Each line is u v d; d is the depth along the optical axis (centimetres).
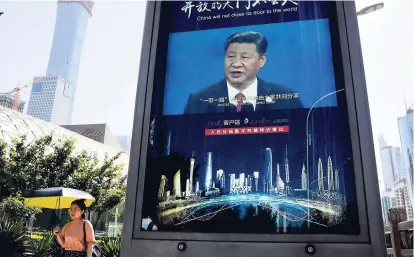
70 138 1439
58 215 1534
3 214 776
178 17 306
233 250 237
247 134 262
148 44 301
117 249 794
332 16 282
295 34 283
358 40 270
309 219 236
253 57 283
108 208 1519
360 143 246
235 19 297
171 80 289
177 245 245
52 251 723
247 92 275
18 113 1789
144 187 262
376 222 229
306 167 247
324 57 273
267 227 238
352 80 262
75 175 1398
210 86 282
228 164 257
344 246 227
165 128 275
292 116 262
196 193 254
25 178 1248
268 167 252
